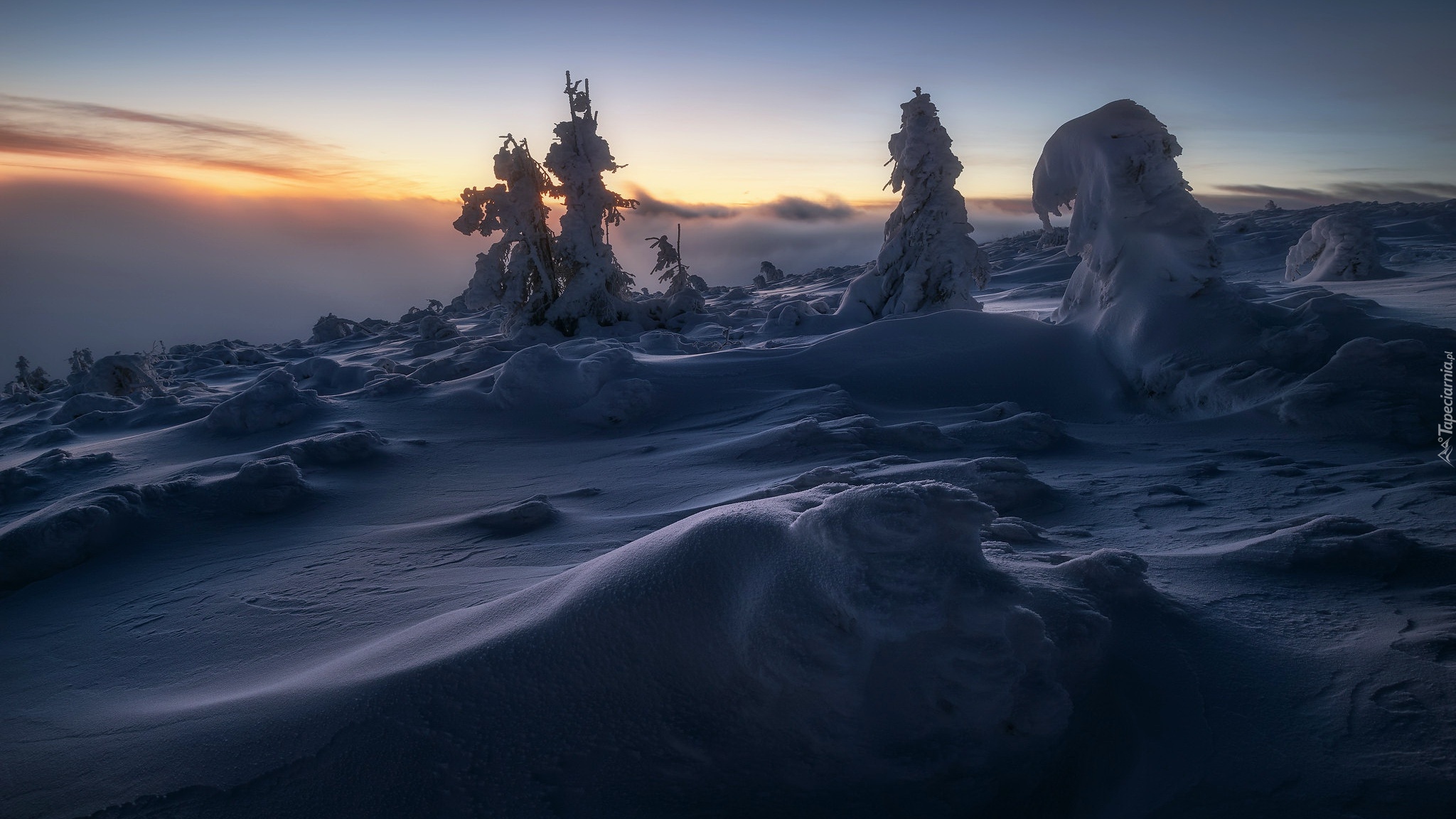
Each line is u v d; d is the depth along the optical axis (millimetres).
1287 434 7547
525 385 12180
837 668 2463
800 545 2826
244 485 7766
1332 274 21875
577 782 2508
